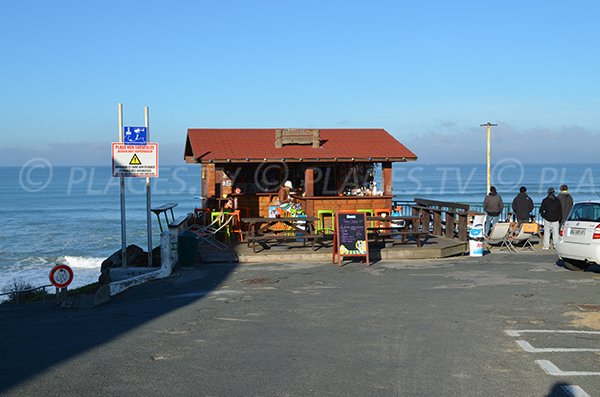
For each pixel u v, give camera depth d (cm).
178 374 684
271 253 1636
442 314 995
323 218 1988
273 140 2131
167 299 1173
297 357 750
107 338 866
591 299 1116
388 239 1872
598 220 1381
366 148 2080
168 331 898
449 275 1400
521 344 808
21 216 6788
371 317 976
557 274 1409
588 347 793
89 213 7012
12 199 9181
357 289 1230
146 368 709
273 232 1983
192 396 611
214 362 730
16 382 663
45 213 7094
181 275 1455
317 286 1267
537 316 979
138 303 1155
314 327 911
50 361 748
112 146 1495
